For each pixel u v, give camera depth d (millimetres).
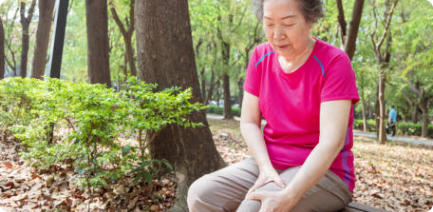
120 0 10008
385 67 11969
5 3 10352
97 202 3088
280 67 1327
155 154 3598
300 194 1094
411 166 7395
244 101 1504
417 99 21531
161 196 3209
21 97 4703
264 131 1458
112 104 2971
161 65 3479
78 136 3041
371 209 1416
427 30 10086
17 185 3354
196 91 3633
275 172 1227
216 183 1279
